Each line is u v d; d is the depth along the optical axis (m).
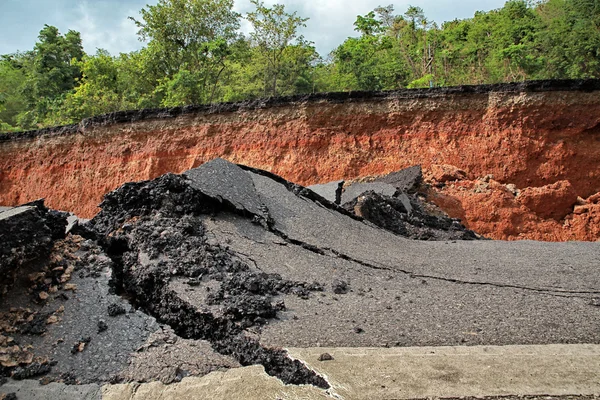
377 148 15.99
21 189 20.34
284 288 4.66
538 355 3.42
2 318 3.57
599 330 3.90
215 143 17.42
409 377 3.12
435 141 15.57
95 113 26.89
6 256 3.57
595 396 2.92
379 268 5.53
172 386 3.11
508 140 14.95
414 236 7.93
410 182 13.24
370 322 4.00
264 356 3.46
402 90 16.12
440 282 5.15
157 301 4.39
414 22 34.06
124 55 29.83
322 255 5.72
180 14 28.00
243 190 6.60
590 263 5.94
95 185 18.59
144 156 18.06
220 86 29.19
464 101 15.59
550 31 28.02
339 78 29.05
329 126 16.50
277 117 16.94
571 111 14.79
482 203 13.14
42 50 36.31
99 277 4.39
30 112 33.03
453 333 3.81
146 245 5.00
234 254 5.24
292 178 16.14
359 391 2.97
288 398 2.94
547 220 13.30
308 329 3.83
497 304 4.48
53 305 3.86
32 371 3.21
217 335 3.85
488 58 29.95
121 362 3.35
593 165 14.52
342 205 8.48
